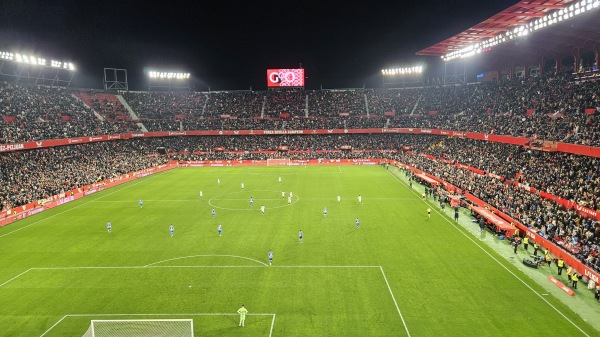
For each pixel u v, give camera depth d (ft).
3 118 239.50
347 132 353.31
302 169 303.89
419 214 164.04
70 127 273.75
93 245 129.70
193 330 77.92
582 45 202.08
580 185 140.87
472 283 97.30
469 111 286.66
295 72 410.93
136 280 102.17
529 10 174.29
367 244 126.93
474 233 137.80
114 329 78.07
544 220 130.21
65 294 94.99
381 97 397.19
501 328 77.05
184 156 338.95
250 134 357.20
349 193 208.44
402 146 339.98
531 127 201.77
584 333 74.79
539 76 246.06
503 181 185.47
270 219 158.81
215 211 173.17
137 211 175.01
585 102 185.47
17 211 167.22
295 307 86.74
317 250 122.11
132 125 333.83
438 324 78.95
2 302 91.40
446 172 228.43
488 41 227.20
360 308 85.81
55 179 214.07
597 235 113.19
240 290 95.50
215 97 410.52
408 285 96.73
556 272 103.71
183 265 111.65
